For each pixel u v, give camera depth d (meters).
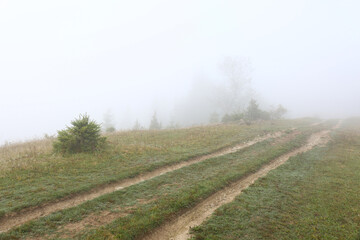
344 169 11.04
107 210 6.61
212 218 6.45
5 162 9.63
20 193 7.07
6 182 7.74
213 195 8.21
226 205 7.23
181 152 13.23
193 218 6.63
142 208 6.79
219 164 11.56
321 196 8.00
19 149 13.00
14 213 6.03
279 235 5.73
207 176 9.74
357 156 13.45
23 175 8.41
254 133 19.95
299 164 12.05
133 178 9.27
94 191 7.86
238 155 13.33
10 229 5.37
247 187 8.79
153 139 16.56
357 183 9.18
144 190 8.12
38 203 6.61
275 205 7.29
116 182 8.71
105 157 11.15
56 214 6.19
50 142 14.66
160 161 11.29
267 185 8.99
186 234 5.78
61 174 8.85
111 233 5.48
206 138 17.38
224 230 5.89
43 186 7.67
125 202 7.16
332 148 15.99
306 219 6.48
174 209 6.84
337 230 5.98
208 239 5.48
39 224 5.68
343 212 6.88
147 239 5.60
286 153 14.54
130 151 12.60
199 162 11.59
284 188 8.73
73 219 6.02
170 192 8.00
